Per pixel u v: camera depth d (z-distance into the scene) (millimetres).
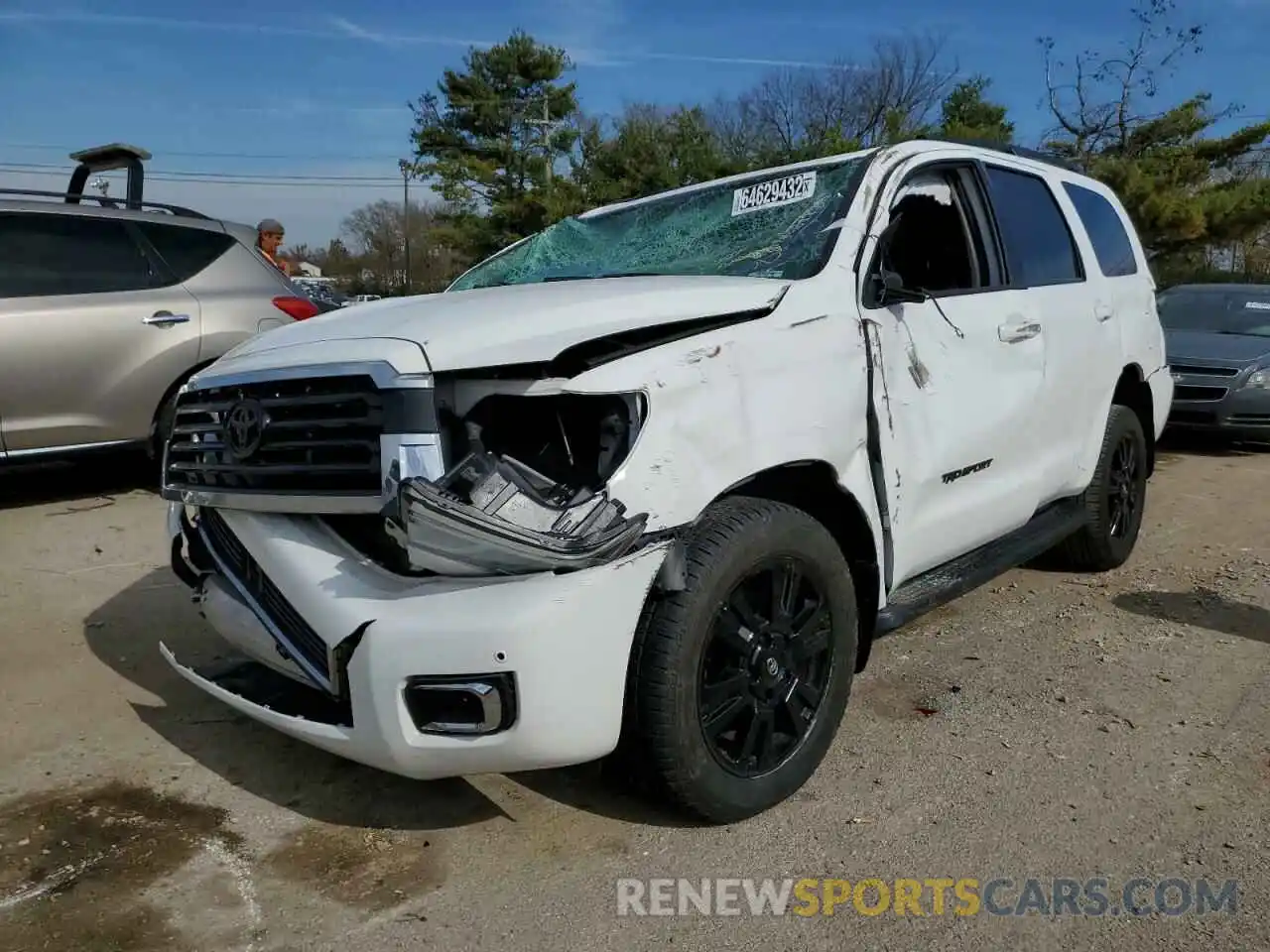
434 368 2586
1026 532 4523
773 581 2945
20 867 2822
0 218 6172
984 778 3283
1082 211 5082
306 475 2752
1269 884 2734
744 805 2938
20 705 3838
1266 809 3100
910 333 3471
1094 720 3711
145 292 6590
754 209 3881
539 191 28141
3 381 6066
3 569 5398
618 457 2570
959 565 4035
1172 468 8922
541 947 2494
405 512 2436
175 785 3266
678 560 2645
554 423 2715
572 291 3184
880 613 3449
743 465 2787
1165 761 3404
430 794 3201
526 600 2445
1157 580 5398
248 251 7164
